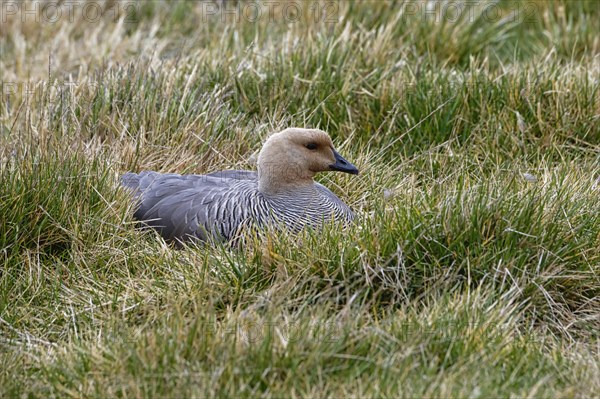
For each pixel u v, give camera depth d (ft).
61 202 34.71
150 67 43.88
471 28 49.93
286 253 31.53
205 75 44.47
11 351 29.04
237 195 35.86
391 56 46.55
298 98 43.52
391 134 42.01
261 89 44.19
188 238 35.37
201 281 31.01
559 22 50.60
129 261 33.68
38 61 50.44
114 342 27.89
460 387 25.57
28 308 31.55
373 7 50.03
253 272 31.48
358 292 29.37
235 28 50.55
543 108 42.24
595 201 33.91
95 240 34.73
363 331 27.63
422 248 31.27
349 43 45.75
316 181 39.24
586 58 45.83
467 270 30.91
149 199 36.70
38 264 32.76
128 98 42.06
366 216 33.06
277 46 47.06
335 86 43.65
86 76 44.45
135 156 39.27
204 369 26.50
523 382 26.43
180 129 40.50
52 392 26.50
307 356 26.50
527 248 31.19
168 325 28.27
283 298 29.45
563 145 40.27
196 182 37.09
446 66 48.24
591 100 41.75
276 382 25.85
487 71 44.27
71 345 28.37
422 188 36.45
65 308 31.37
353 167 36.24
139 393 25.35
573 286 31.22
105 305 31.04
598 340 29.09
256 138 40.93
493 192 32.45
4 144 38.93
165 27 53.42
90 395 25.88
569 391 25.58
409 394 25.16
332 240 31.53
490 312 28.84
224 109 41.60
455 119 41.81
